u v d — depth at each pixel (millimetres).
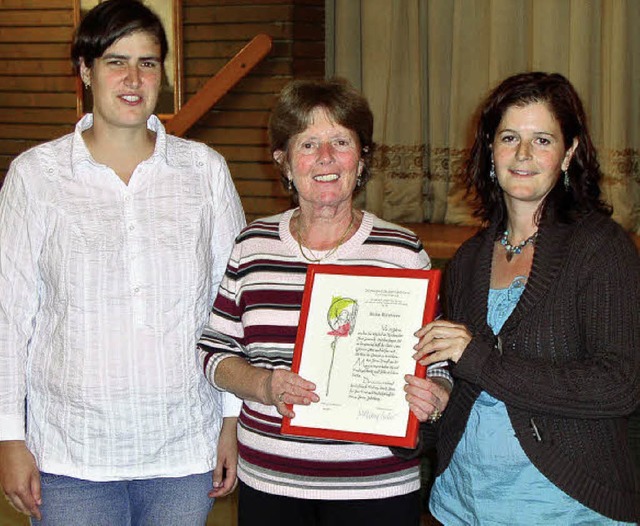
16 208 2023
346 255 1994
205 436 2125
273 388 1901
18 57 5691
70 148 2047
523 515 1873
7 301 2023
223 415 2205
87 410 2006
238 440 2066
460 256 2049
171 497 2096
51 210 2004
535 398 1771
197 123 5336
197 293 2080
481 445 1910
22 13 5637
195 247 2070
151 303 2020
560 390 1759
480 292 1946
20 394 2053
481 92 5750
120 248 2006
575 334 1818
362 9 5895
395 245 1996
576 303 1812
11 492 2039
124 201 2023
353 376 1893
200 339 2088
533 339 1833
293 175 1990
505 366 1786
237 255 2080
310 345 1926
